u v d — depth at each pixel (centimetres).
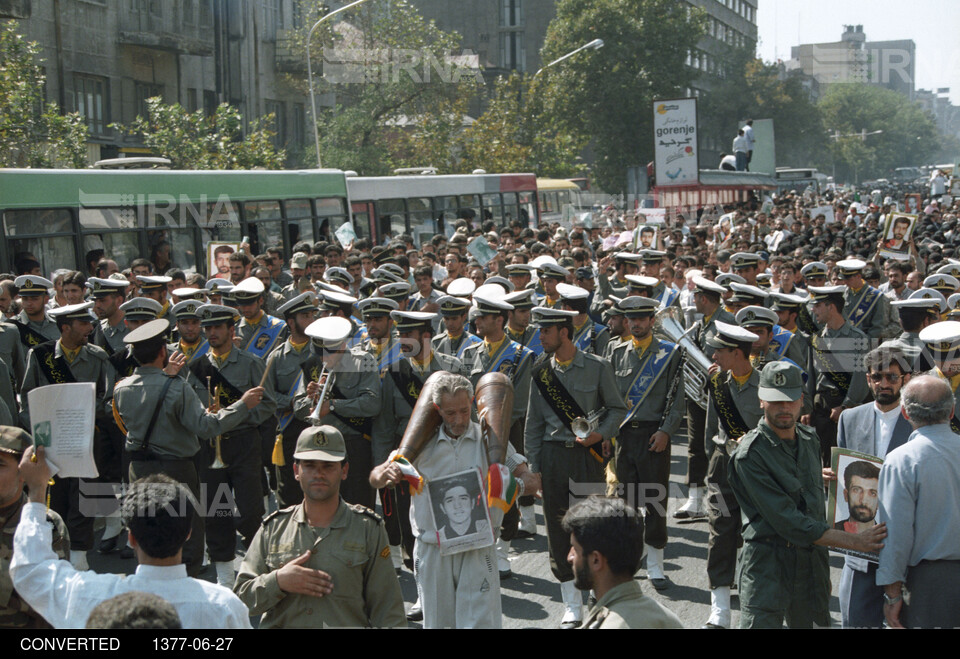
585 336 870
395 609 432
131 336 634
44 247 1241
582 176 5884
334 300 814
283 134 4003
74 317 756
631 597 350
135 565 767
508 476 469
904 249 1414
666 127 2777
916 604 457
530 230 1759
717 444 647
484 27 7875
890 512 460
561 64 5712
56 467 417
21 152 2025
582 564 358
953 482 454
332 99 4266
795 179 6588
